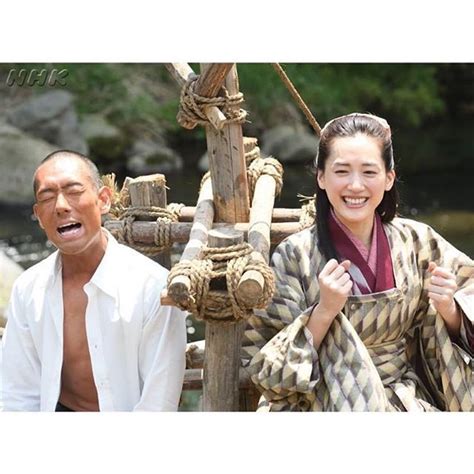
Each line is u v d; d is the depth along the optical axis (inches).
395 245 125.6
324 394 119.8
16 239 386.9
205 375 128.3
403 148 547.5
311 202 159.9
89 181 125.8
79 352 129.9
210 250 118.7
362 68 581.6
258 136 523.5
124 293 127.3
